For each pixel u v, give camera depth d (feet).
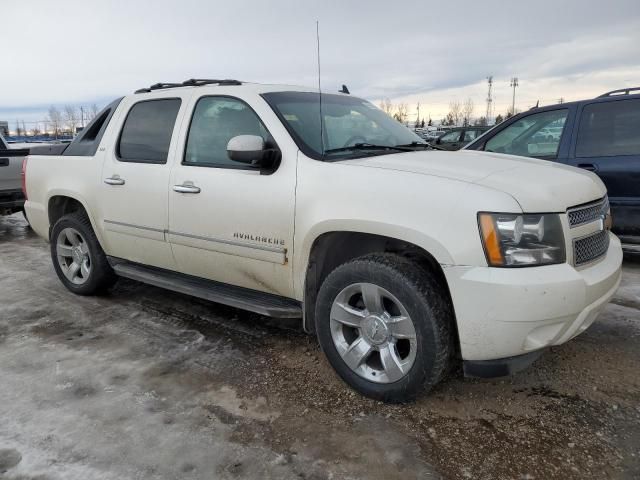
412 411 9.21
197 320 13.60
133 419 9.08
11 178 25.26
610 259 9.73
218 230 11.30
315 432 8.66
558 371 10.51
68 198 15.38
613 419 8.86
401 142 12.42
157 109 13.14
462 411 9.19
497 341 8.21
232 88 11.82
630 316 13.14
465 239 8.18
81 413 9.27
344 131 11.62
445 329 8.63
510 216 8.10
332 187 9.53
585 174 10.57
